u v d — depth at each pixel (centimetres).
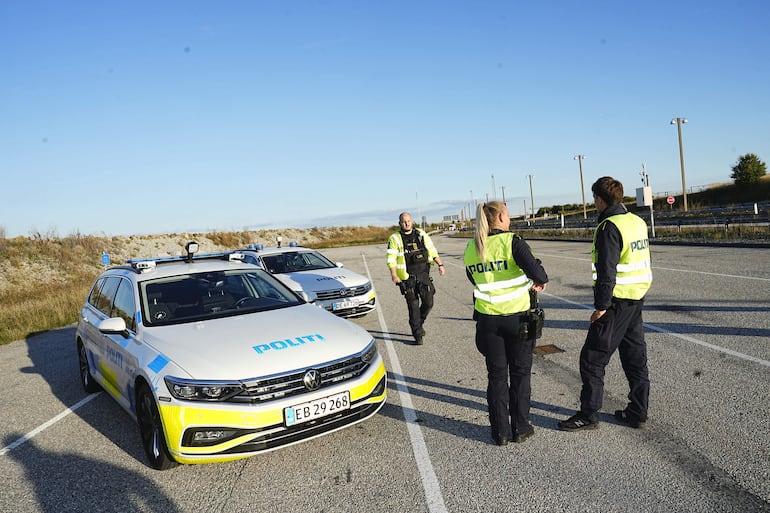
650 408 445
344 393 395
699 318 762
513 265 380
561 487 329
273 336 422
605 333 393
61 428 520
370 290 985
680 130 4531
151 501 356
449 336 804
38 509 357
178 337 428
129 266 589
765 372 510
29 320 1334
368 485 353
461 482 346
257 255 1133
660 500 306
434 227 14625
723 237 2144
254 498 349
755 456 348
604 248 381
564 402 479
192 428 363
